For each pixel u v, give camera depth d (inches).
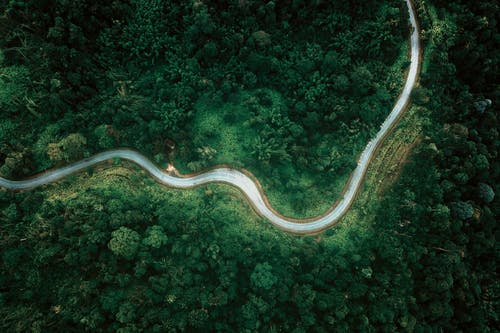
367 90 2970.0
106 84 2962.6
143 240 2527.1
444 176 2876.5
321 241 2918.3
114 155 2970.0
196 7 2819.9
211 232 2738.7
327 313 2513.5
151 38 2950.3
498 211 2997.0
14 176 2775.6
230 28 2965.1
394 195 2906.0
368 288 2630.4
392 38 2935.5
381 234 2810.0
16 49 2679.6
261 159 2920.8
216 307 2477.9
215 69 2999.5
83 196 2765.7
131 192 2866.6
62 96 2755.9
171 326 2341.3
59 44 2736.2
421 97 2935.5
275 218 2989.7
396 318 2593.5
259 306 2469.2
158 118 2930.6
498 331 2901.1
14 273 2448.3
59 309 2345.0
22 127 2795.3
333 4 2938.0
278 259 2743.6
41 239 2493.8
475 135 2957.7
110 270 2434.8
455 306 2866.6
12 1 2642.7
